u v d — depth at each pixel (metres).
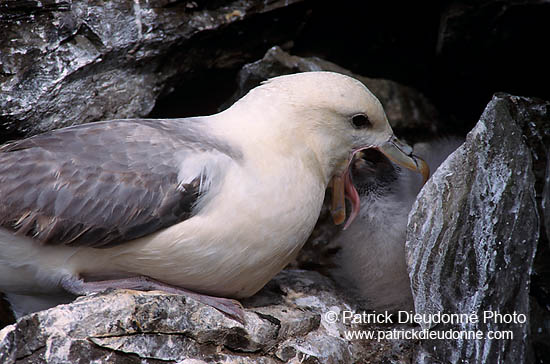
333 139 7.44
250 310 7.19
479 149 7.93
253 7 10.04
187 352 6.58
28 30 9.01
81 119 9.16
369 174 8.68
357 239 8.58
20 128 8.87
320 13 10.91
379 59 11.21
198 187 6.56
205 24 9.73
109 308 6.31
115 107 9.38
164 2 9.55
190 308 6.61
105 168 6.55
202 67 10.06
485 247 7.71
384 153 7.70
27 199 6.43
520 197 7.77
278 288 8.41
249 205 6.73
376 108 7.45
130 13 9.36
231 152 6.95
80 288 6.73
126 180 6.52
